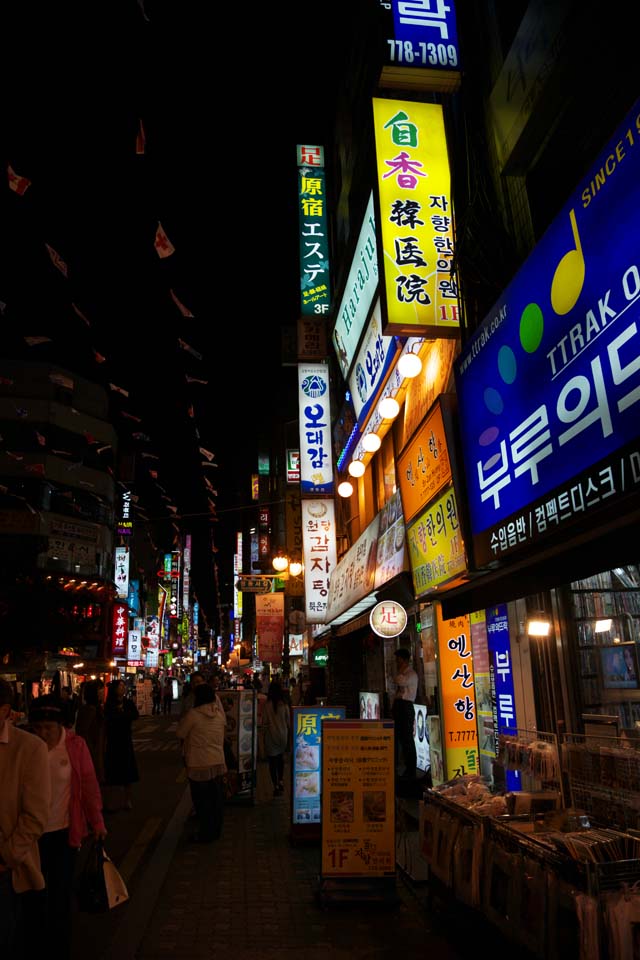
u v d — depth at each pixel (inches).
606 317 166.7
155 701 1689.2
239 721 456.8
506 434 225.5
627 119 158.1
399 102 328.2
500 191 301.3
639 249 153.3
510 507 221.8
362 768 247.4
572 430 182.7
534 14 260.2
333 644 721.0
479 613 325.4
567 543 189.3
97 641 1567.4
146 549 2588.6
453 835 208.5
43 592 1047.0
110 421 1770.4
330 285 681.0
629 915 135.3
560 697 244.4
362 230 460.1
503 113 292.7
